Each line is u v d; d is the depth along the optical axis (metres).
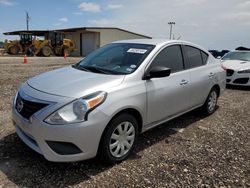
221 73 6.30
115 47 4.93
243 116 6.45
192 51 5.48
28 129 3.40
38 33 38.38
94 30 41.94
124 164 3.82
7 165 3.61
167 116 4.64
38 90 3.59
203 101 5.83
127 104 3.69
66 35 46.06
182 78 4.88
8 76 11.16
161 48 4.62
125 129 3.80
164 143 4.62
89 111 3.30
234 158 4.18
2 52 35.06
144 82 4.07
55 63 20.80
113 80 3.78
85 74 4.05
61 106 3.27
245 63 10.40
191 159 4.09
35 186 3.20
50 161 3.50
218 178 3.60
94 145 3.41
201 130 5.35
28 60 23.53
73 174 3.49
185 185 3.40
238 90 9.88
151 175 3.58
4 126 4.92
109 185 3.30
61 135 3.21
